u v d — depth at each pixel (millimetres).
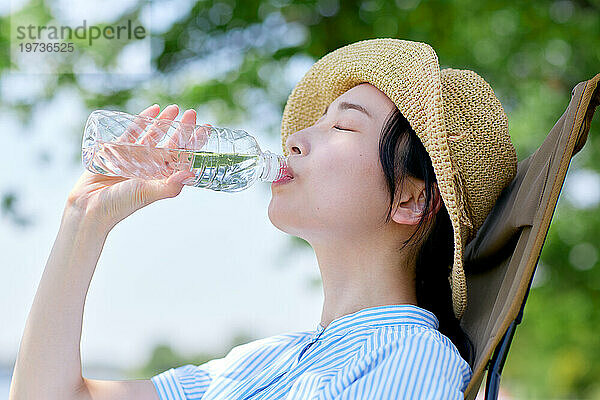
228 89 4879
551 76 5547
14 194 4859
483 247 1729
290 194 1616
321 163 1602
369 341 1492
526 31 5273
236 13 4734
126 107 4898
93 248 1601
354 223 1604
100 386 1657
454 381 1410
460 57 5160
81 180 1668
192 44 4801
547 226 1428
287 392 1539
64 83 4918
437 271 1685
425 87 1551
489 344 1412
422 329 1505
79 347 1610
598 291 6926
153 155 1641
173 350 15797
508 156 1684
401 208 1621
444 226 1673
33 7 5000
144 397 1706
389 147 1610
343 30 4668
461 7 4918
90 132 1621
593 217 6848
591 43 5207
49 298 1588
